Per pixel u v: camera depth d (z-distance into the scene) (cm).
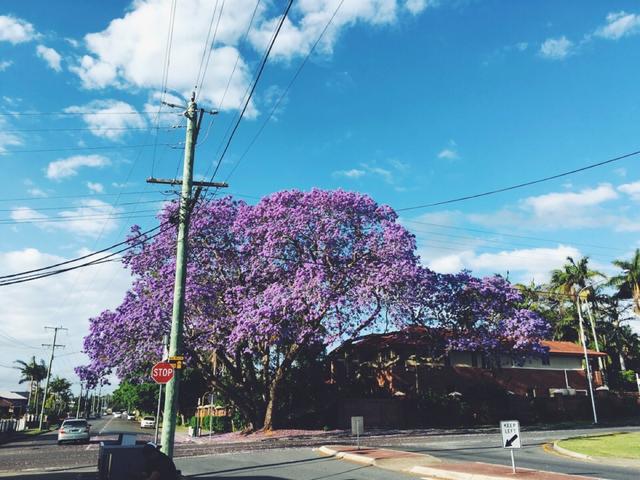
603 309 6431
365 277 3130
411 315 3328
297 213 3238
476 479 1338
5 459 2291
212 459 2009
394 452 2009
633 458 1769
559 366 5072
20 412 8700
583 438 2491
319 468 1664
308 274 3094
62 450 2808
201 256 3403
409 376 4416
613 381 5916
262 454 2177
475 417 4262
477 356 4709
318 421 3934
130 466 1302
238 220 3416
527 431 3231
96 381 3294
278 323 2997
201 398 5981
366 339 3806
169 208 3356
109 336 3222
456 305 3675
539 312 6475
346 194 3325
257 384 3641
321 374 4044
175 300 1728
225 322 3228
